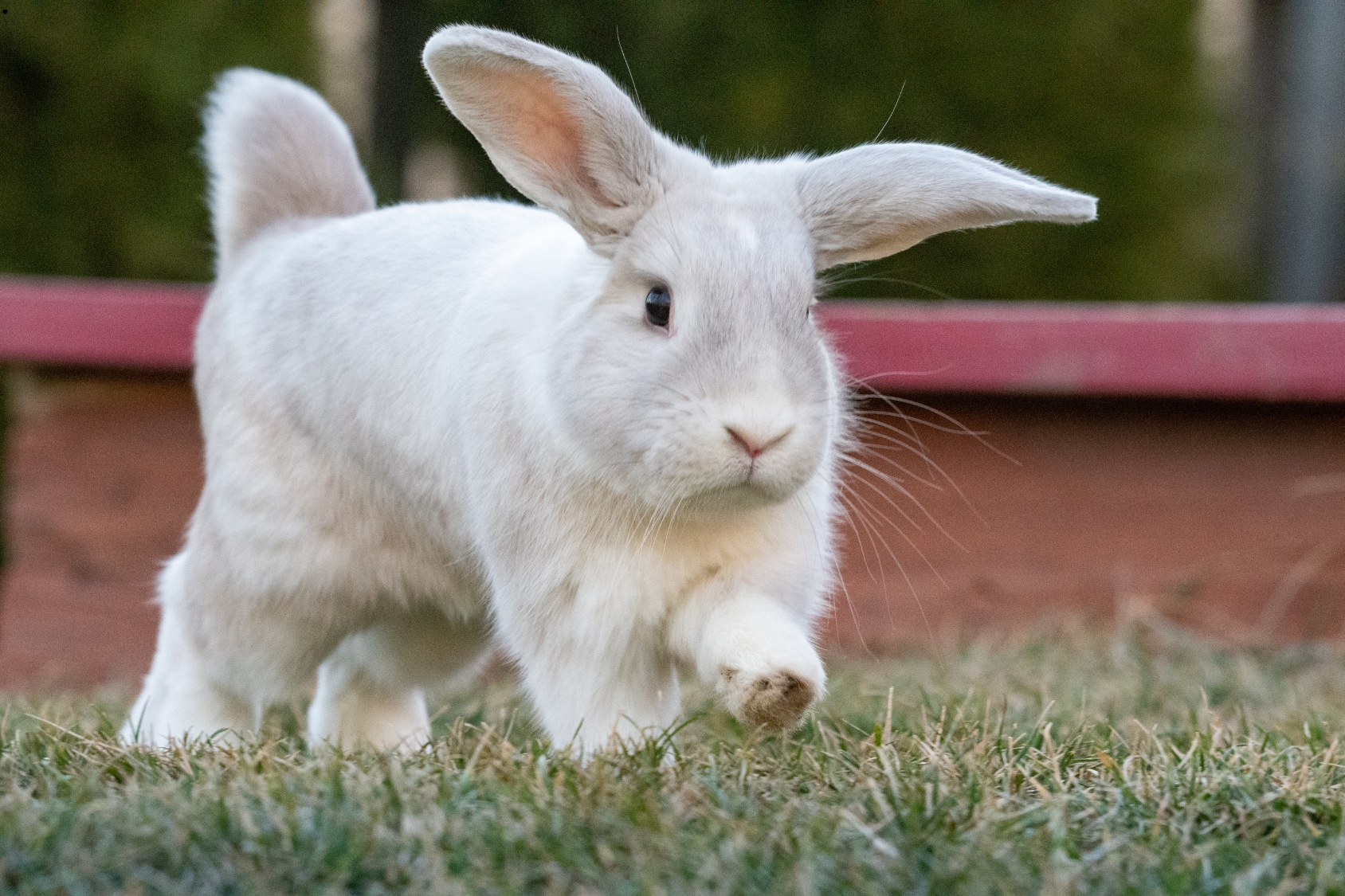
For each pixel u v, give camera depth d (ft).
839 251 18.57
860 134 53.31
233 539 20.54
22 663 33.88
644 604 17.39
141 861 12.91
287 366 20.43
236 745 19.47
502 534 17.99
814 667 16.08
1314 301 77.87
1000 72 54.19
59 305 33.09
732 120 52.95
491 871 12.66
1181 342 31.50
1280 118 80.12
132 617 33.68
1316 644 30.45
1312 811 14.88
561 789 14.65
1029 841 13.71
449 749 17.03
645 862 12.75
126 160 47.34
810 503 17.99
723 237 17.07
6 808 14.15
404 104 60.95
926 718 19.30
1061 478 32.55
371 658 22.40
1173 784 15.53
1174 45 55.11
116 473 33.86
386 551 20.35
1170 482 32.40
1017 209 17.87
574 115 17.47
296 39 49.98
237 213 23.21
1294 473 32.12
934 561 32.40
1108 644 30.25
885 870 12.84
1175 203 55.01
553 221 20.59
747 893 12.30
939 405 32.40
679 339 16.49
